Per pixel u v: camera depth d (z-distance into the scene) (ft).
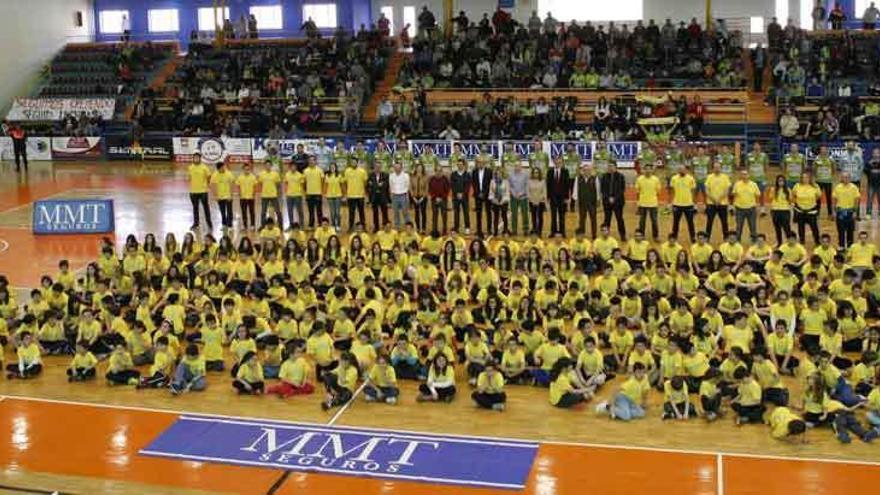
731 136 141.18
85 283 80.43
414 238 87.61
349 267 81.15
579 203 96.17
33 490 50.65
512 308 72.02
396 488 50.37
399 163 100.37
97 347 70.33
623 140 134.72
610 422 57.93
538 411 59.93
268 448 55.52
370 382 62.18
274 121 156.35
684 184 91.20
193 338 72.18
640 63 158.61
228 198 102.78
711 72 153.17
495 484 50.34
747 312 65.67
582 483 49.98
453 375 62.44
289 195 102.06
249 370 63.72
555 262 81.71
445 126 144.66
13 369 67.77
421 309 71.31
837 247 87.66
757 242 79.46
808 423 56.08
